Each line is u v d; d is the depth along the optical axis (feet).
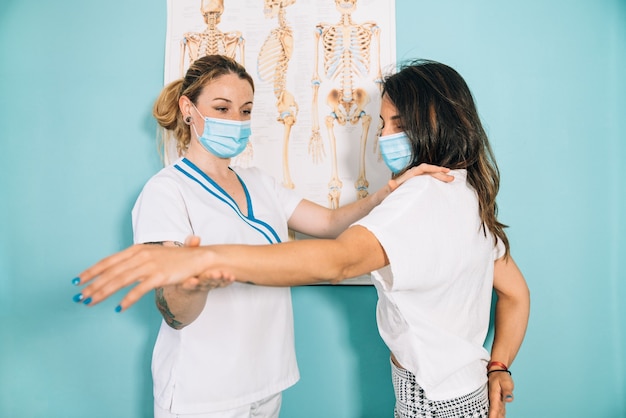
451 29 5.36
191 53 5.51
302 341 5.39
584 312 5.28
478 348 3.47
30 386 5.56
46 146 5.61
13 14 5.66
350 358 5.35
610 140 5.30
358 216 4.64
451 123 3.60
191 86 4.25
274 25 5.44
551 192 5.32
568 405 5.28
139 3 5.59
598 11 5.31
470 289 3.46
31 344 5.57
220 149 4.25
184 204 4.01
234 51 5.47
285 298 4.35
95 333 5.51
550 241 5.31
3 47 5.66
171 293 3.27
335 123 5.37
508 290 4.25
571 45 5.32
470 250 3.37
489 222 3.60
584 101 5.30
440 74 3.71
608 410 5.26
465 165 3.65
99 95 5.59
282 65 5.42
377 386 5.32
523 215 5.32
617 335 5.26
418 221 3.09
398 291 3.31
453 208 3.34
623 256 5.27
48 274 5.58
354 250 2.76
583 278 5.29
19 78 5.64
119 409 5.49
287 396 5.39
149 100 5.55
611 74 5.30
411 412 3.54
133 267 2.18
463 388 3.38
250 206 4.43
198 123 4.26
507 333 4.17
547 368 5.29
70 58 5.62
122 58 5.59
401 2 5.38
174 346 3.95
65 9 5.64
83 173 5.58
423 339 3.34
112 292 2.13
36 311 5.57
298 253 2.53
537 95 5.32
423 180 3.34
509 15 5.34
